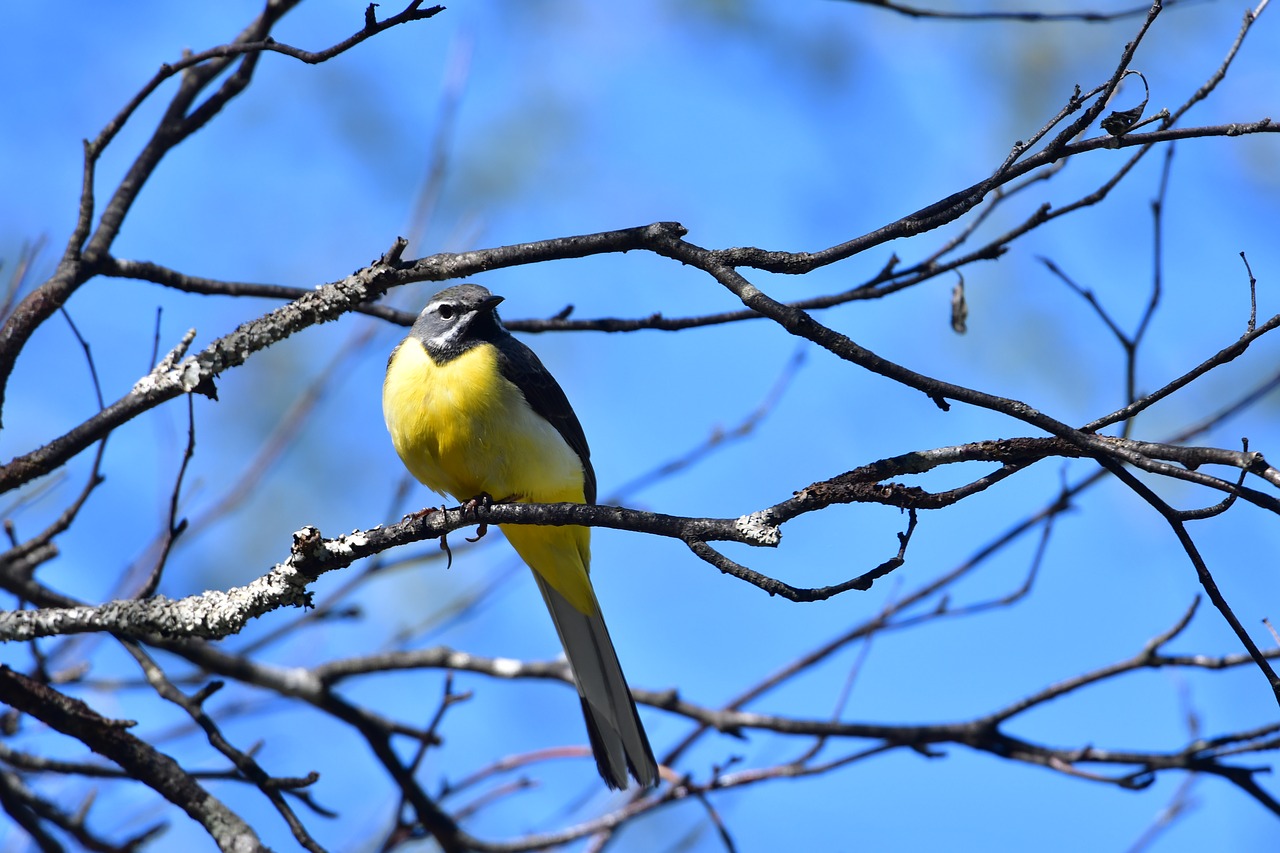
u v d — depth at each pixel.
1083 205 10.02
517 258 8.12
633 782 10.74
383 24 7.52
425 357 10.73
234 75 10.93
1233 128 6.98
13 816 10.24
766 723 11.73
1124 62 6.98
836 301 10.59
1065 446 6.80
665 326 10.95
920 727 11.31
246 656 12.33
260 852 8.67
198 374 8.87
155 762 8.96
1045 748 11.01
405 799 11.31
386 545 8.12
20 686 8.84
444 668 12.24
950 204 7.35
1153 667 10.62
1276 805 10.22
